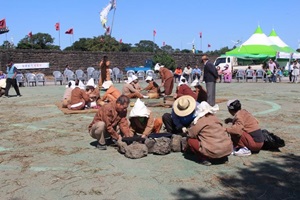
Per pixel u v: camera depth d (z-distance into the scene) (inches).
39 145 291.1
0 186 200.7
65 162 242.5
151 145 256.7
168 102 502.3
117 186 197.3
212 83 446.9
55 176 215.3
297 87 874.8
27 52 1352.1
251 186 195.5
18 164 240.1
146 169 225.1
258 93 713.0
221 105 512.4
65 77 1118.4
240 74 1149.1
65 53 1432.1
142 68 1445.6
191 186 196.4
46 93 761.0
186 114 269.0
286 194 184.2
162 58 1590.8
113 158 249.9
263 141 255.0
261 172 217.3
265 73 1124.5
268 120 390.3
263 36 1481.3
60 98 644.7
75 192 190.1
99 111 267.3
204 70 452.8
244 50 1434.5
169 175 213.8
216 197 181.5
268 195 183.2
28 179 210.8
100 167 230.5
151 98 568.7
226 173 216.4
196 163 236.2
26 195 187.6
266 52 1413.6
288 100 584.1
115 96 472.4
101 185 199.3
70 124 378.3
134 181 204.5
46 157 255.3
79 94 459.5
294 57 1502.2
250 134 250.4
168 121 282.4
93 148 278.4
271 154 254.5
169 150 258.1
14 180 209.6
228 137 231.9
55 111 472.1
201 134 229.3
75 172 221.9
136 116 263.4
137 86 574.2
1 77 839.1
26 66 1342.3
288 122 378.6
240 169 223.3
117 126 278.8
